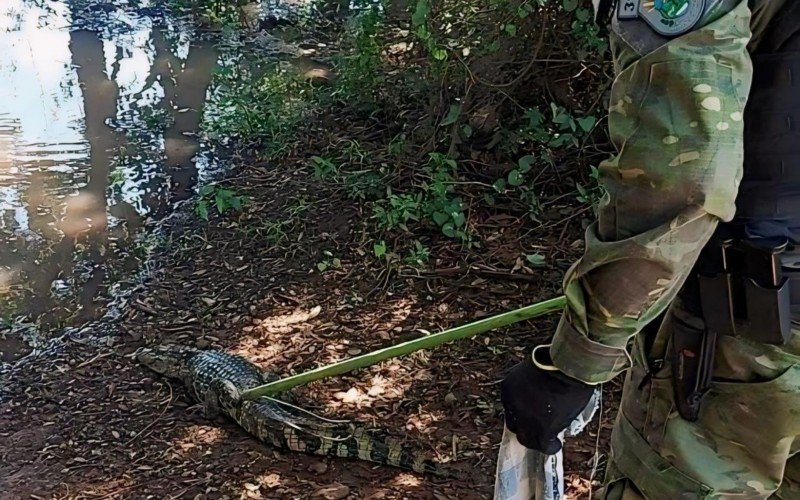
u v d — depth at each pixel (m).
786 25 1.33
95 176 6.21
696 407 1.50
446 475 3.06
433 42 4.88
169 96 7.71
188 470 3.27
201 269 4.90
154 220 5.55
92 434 3.58
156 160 6.42
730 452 1.52
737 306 1.42
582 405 1.43
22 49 9.02
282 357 3.97
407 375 3.68
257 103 7.08
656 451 1.58
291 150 6.17
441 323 4.03
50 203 5.82
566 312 1.38
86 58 8.80
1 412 3.78
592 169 4.38
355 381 3.69
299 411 3.50
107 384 3.97
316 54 8.45
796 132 1.35
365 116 6.44
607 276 1.27
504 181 4.84
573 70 5.00
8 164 6.43
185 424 3.61
